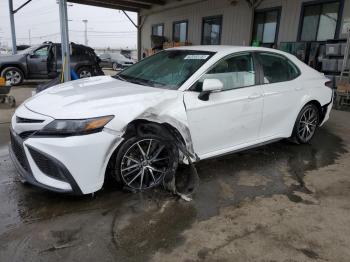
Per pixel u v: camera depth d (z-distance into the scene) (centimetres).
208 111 342
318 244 253
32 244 239
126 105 292
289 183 362
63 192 275
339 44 866
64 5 726
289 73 449
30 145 273
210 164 406
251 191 338
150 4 1708
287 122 447
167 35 1684
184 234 259
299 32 1033
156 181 330
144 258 229
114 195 314
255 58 403
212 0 1352
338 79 880
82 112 276
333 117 723
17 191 316
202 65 353
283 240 256
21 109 312
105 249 237
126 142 298
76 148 267
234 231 265
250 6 1160
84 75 1195
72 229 259
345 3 898
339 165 422
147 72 393
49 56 1145
